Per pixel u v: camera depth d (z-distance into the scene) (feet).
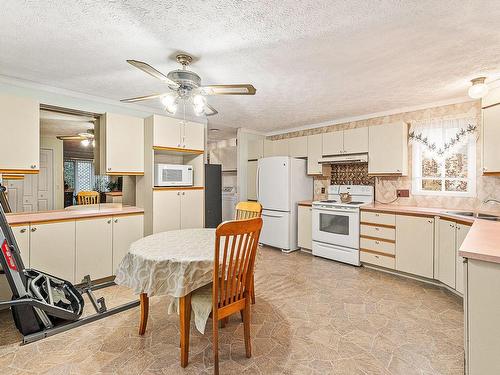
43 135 10.32
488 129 9.00
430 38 6.27
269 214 15.02
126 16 5.49
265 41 6.45
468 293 4.07
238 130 17.04
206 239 7.24
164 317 7.43
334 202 13.42
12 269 6.42
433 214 9.58
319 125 15.42
